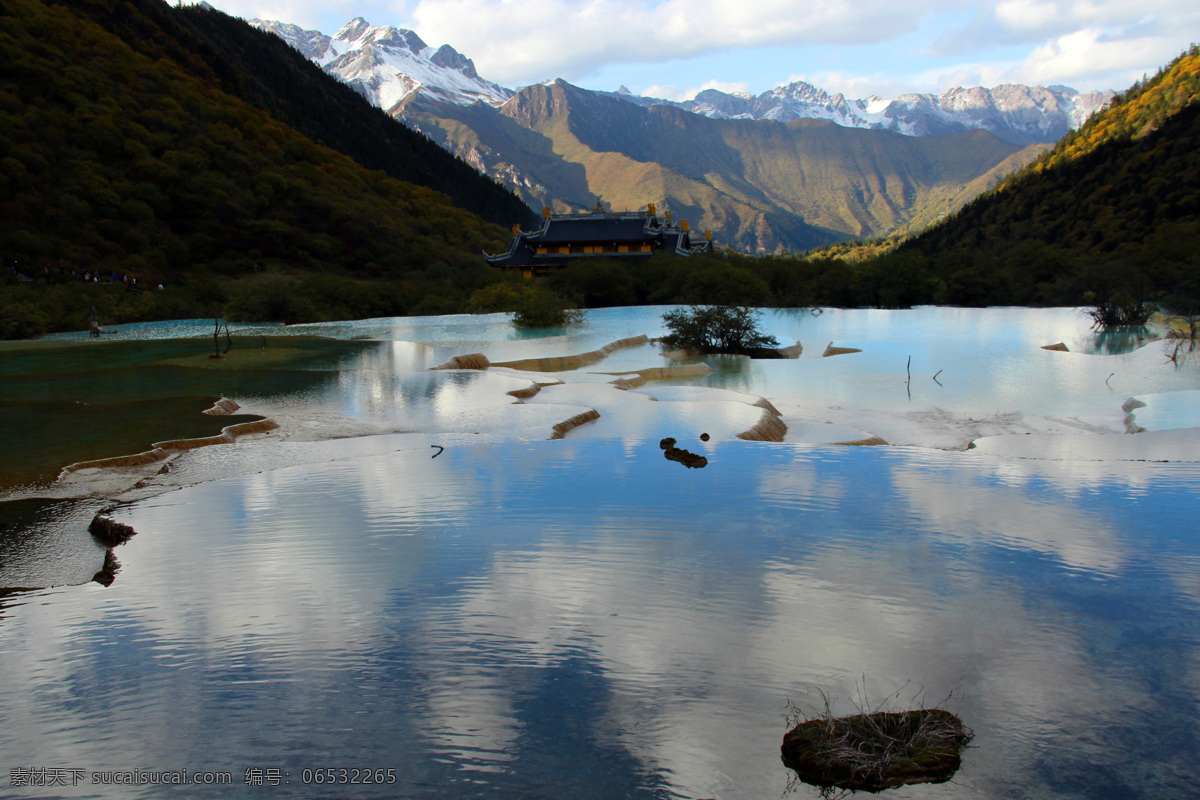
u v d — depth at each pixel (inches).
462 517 219.3
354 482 261.0
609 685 126.1
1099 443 348.5
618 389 476.1
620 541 197.2
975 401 493.7
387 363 633.6
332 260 2397.9
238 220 2316.7
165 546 198.1
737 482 257.3
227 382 511.5
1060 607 154.5
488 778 103.0
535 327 1011.3
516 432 346.6
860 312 1286.9
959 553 186.7
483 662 134.3
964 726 113.5
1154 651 135.9
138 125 2444.6
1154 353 696.4
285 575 176.4
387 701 122.5
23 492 256.7
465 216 3676.2
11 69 2331.4
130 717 119.6
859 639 140.7
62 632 150.1
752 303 1357.0
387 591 165.9
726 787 100.6
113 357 673.6
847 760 103.9
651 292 1592.0
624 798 98.7
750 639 141.4
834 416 442.9
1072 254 2079.2
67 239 1850.4
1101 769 103.3
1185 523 208.4
